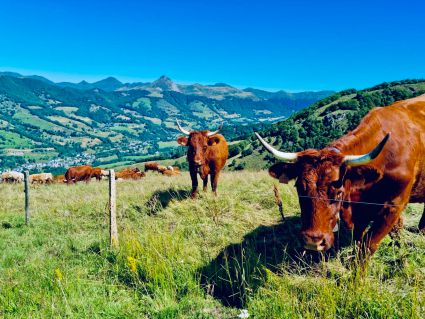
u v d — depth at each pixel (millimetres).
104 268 4418
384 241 4336
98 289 3895
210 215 5996
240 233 5176
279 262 4137
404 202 3629
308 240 2990
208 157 7695
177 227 5453
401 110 4039
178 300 3691
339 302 3139
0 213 8328
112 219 5125
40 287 3945
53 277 4137
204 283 3924
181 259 4289
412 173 3594
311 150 3311
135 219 6578
